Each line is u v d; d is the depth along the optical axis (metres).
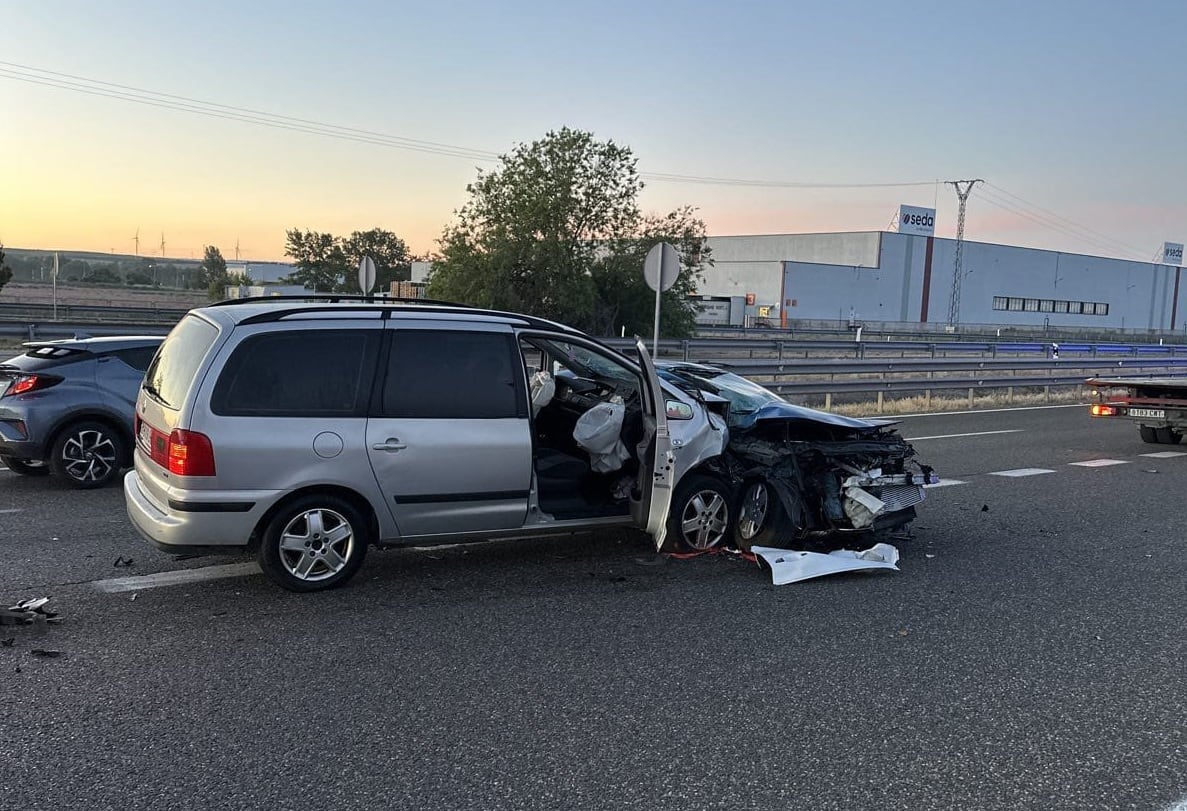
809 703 4.23
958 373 23.81
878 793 3.43
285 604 5.35
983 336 48.97
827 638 5.11
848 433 7.07
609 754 3.68
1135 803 3.39
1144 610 5.76
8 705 3.97
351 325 5.46
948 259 70.94
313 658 4.59
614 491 6.37
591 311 29.70
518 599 5.61
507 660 4.65
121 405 8.46
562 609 5.46
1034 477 10.53
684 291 31.59
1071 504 9.05
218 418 5.11
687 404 6.54
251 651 4.65
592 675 4.49
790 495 6.66
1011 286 75.50
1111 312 83.81
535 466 5.89
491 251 28.81
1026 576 6.49
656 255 13.17
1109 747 3.85
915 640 5.12
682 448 6.38
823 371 17.69
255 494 5.19
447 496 5.65
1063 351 31.03
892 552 6.63
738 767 3.60
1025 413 18.09
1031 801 3.40
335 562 5.55
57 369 8.27
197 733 3.76
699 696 4.27
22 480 8.74
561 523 6.03
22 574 5.80
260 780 3.40
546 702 4.16
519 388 5.85
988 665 4.76
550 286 28.88
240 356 5.20
